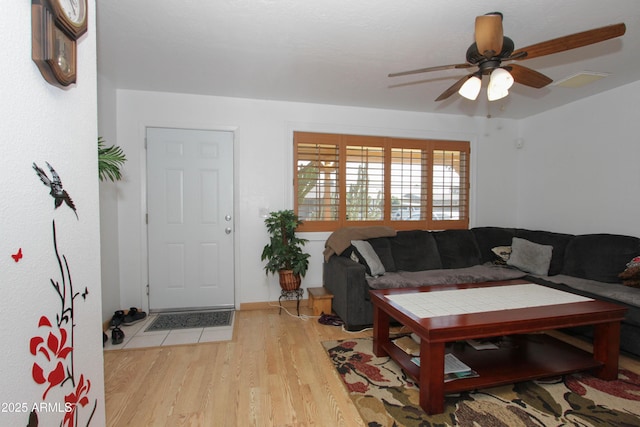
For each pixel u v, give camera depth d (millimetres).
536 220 3900
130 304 3105
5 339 605
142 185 3096
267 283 3365
